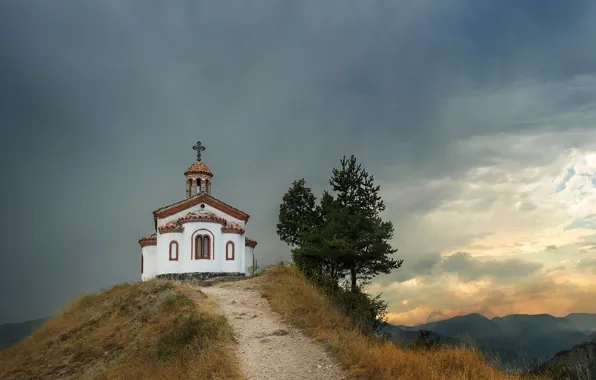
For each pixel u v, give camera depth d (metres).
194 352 20.39
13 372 27.84
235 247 48.12
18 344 32.88
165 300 29.66
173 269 46.62
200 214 47.94
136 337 26.19
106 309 33.50
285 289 29.78
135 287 36.56
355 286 30.72
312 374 17.16
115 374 22.14
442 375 16.14
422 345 20.75
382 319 27.03
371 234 32.94
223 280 40.12
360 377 16.42
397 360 17.12
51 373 26.03
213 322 22.89
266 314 25.95
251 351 20.11
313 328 22.50
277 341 21.16
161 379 18.70
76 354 27.31
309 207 42.41
